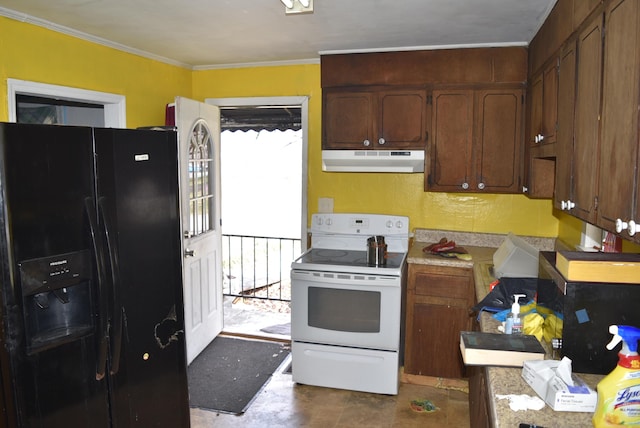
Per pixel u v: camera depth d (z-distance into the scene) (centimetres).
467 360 166
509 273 258
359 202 390
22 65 257
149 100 358
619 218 130
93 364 200
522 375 155
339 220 362
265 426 282
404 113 343
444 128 338
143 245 218
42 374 183
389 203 386
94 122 350
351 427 281
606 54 144
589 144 161
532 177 305
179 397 242
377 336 307
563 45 205
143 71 350
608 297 151
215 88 408
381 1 234
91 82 303
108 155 200
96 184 196
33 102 316
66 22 270
